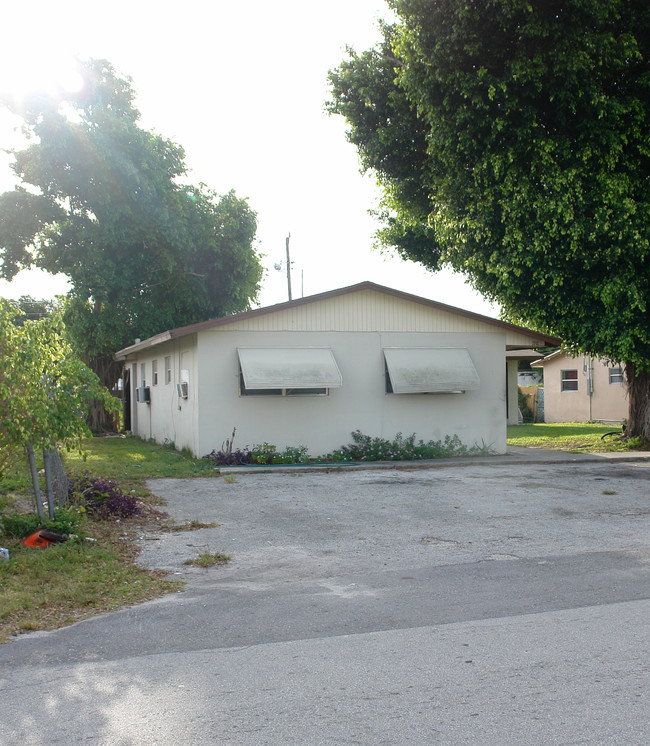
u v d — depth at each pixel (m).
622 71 16.23
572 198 15.94
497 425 18.05
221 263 29.25
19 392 7.82
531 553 7.98
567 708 3.97
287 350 16.58
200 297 29.00
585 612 5.77
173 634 5.36
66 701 4.15
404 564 7.55
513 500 11.52
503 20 15.10
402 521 9.88
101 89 26.34
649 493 12.23
